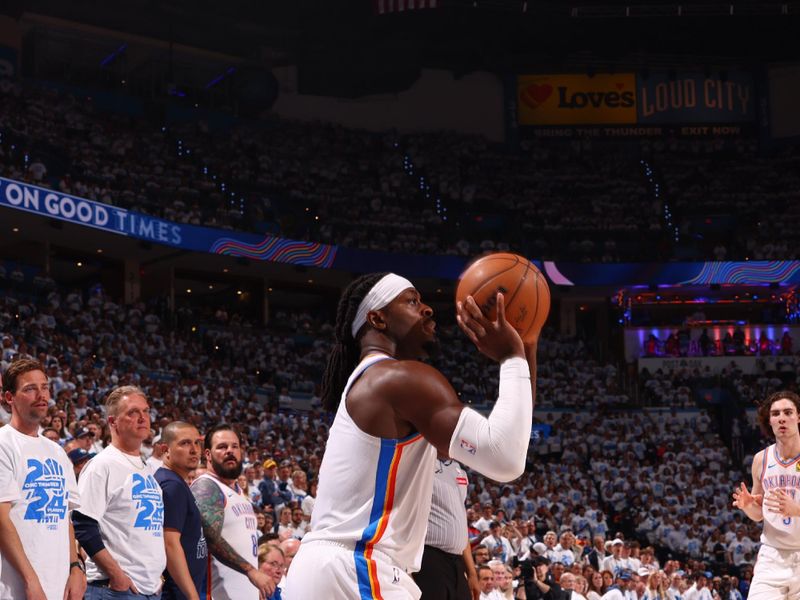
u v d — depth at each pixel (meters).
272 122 33.81
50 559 4.68
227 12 32.47
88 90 30.56
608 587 14.79
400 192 33.56
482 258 2.94
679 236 33.38
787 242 32.78
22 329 20.25
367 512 2.76
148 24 31.88
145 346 24.19
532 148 35.94
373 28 33.28
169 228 25.11
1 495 4.54
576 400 29.02
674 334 32.06
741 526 21.09
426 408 2.68
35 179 23.28
